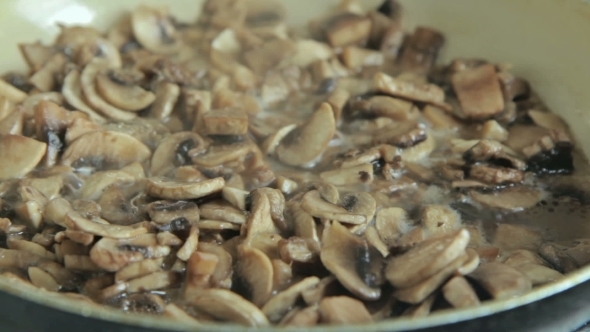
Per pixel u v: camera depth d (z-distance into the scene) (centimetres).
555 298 35
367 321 36
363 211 42
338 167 45
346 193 44
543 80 51
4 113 47
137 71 51
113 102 49
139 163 45
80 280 39
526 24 52
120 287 38
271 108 51
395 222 42
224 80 52
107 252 38
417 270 37
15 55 53
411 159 47
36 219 41
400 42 56
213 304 36
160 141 47
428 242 38
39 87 51
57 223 41
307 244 39
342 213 40
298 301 37
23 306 35
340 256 38
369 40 57
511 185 45
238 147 46
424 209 43
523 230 43
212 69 54
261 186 44
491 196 44
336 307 36
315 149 46
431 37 55
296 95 52
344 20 56
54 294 36
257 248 39
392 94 50
